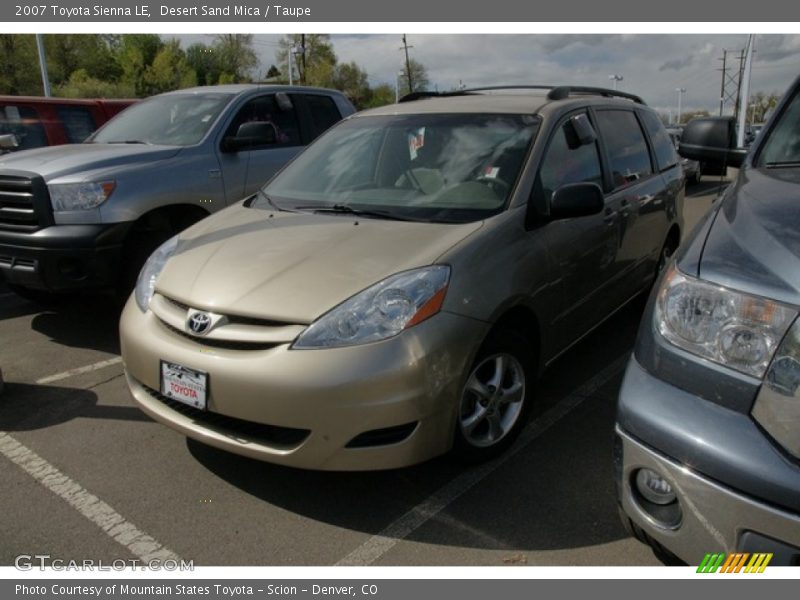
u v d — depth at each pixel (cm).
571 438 348
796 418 182
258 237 333
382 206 355
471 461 311
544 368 354
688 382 202
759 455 184
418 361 264
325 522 284
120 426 370
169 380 290
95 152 523
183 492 306
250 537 276
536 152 359
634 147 484
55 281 477
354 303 270
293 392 259
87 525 285
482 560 260
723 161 356
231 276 296
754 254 203
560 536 272
